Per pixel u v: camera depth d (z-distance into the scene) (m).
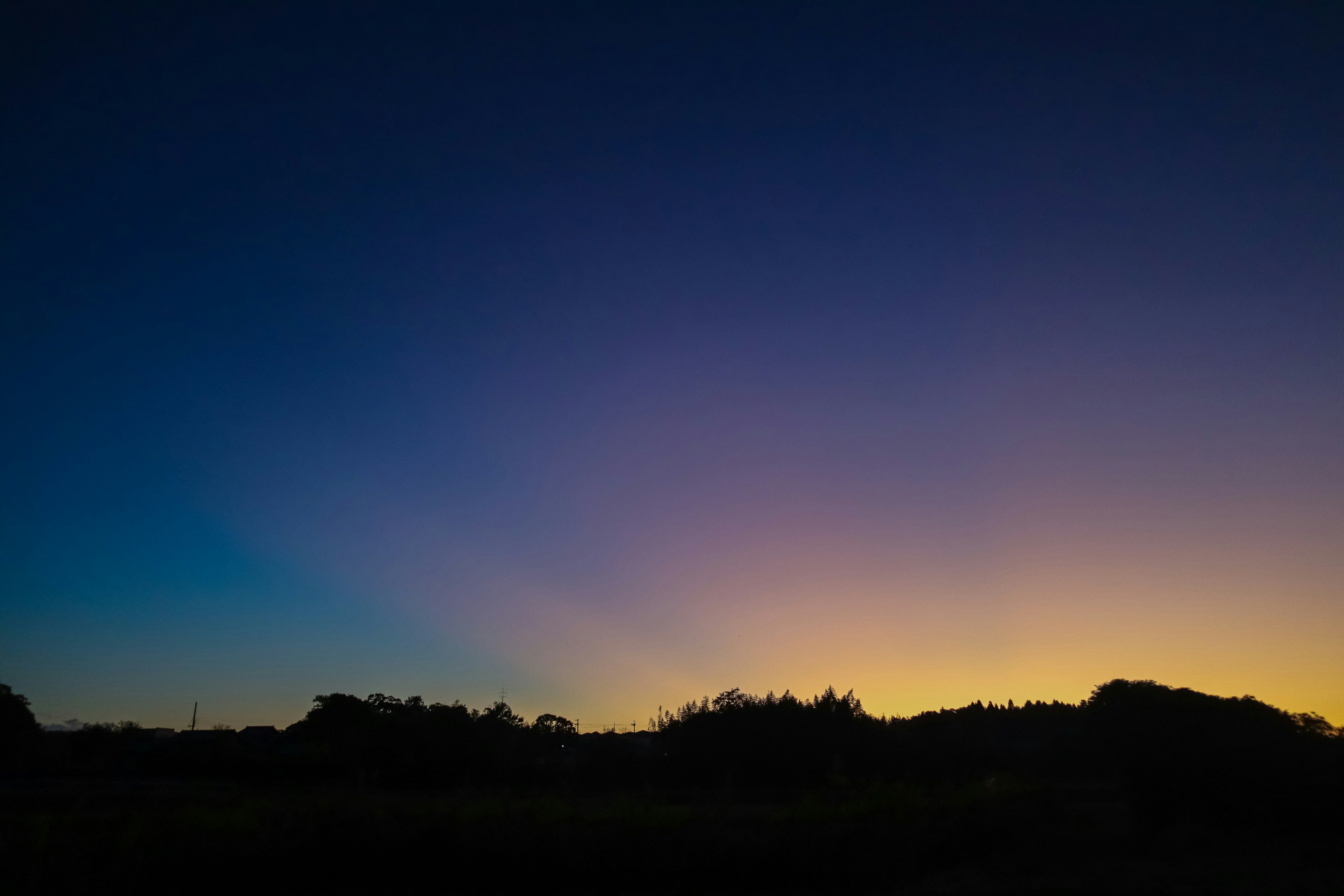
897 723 53.91
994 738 57.53
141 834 19.86
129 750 54.69
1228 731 30.52
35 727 54.47
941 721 62.38
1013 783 32.78
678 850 20.44
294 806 23.06
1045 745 50.09
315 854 20.06
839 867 20.95
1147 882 21.78
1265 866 23.98
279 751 51.12
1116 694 33.16
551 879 20.05
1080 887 21.20
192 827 20.33
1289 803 29.23
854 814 23.64
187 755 47.25
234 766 46.06
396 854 20.22
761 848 20.66
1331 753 31.52
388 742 47.16
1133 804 30.81
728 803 32.12
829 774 38.53
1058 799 33.62
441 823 21.12
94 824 21.05
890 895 20.36
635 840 20.56
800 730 47.38
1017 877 22.64
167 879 18.95
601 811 23.17
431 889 19.88
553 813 22.05
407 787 45.19
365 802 24.78
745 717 48.38
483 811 22.16
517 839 20.31
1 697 52.81
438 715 49.47
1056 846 27.50
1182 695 32.97
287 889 19.61
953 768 46.91
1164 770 30.02
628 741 53.41
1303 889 20.70
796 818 22.95
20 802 29.67
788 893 20.25
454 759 46.66
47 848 19.34
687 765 46.66
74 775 46.53
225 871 19.36
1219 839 28.08
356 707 67.75
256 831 20.23
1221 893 20.45
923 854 23.22
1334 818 29.03
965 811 26.59
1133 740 31.00
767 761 45.88
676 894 20.02
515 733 53.19
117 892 18.30
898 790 27.73
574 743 65.50
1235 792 29.52
